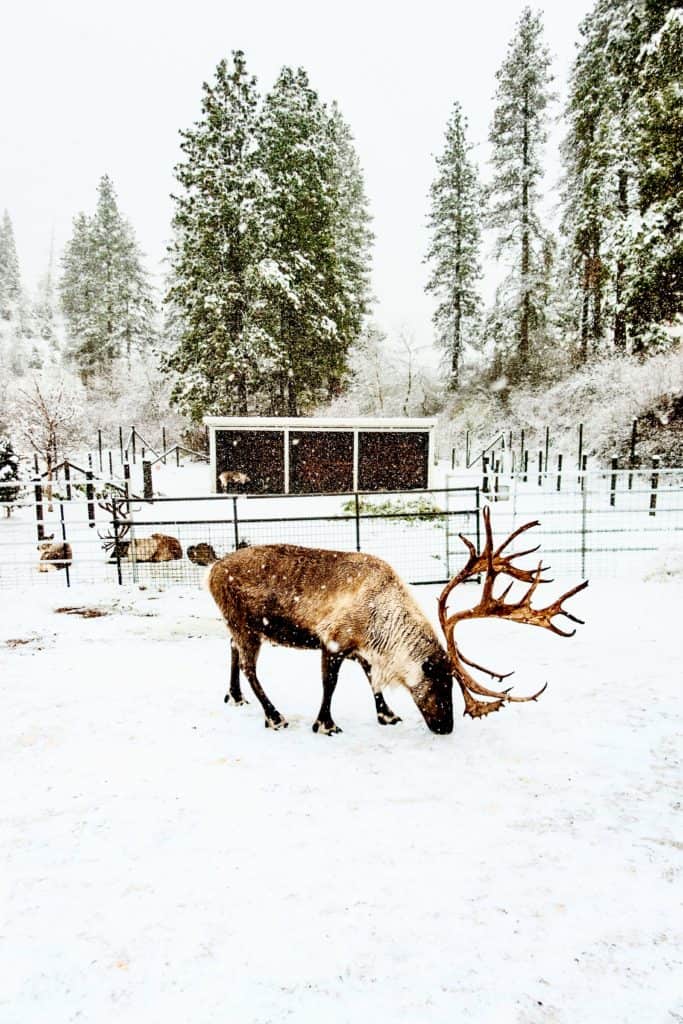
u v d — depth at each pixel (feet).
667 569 29.73
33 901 9.55
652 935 8.67
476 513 31.12
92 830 11.45
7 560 36.60
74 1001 7.72
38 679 19.16
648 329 82.89
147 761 14.15
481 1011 7.46
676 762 13.51
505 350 114.62
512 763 13.75
